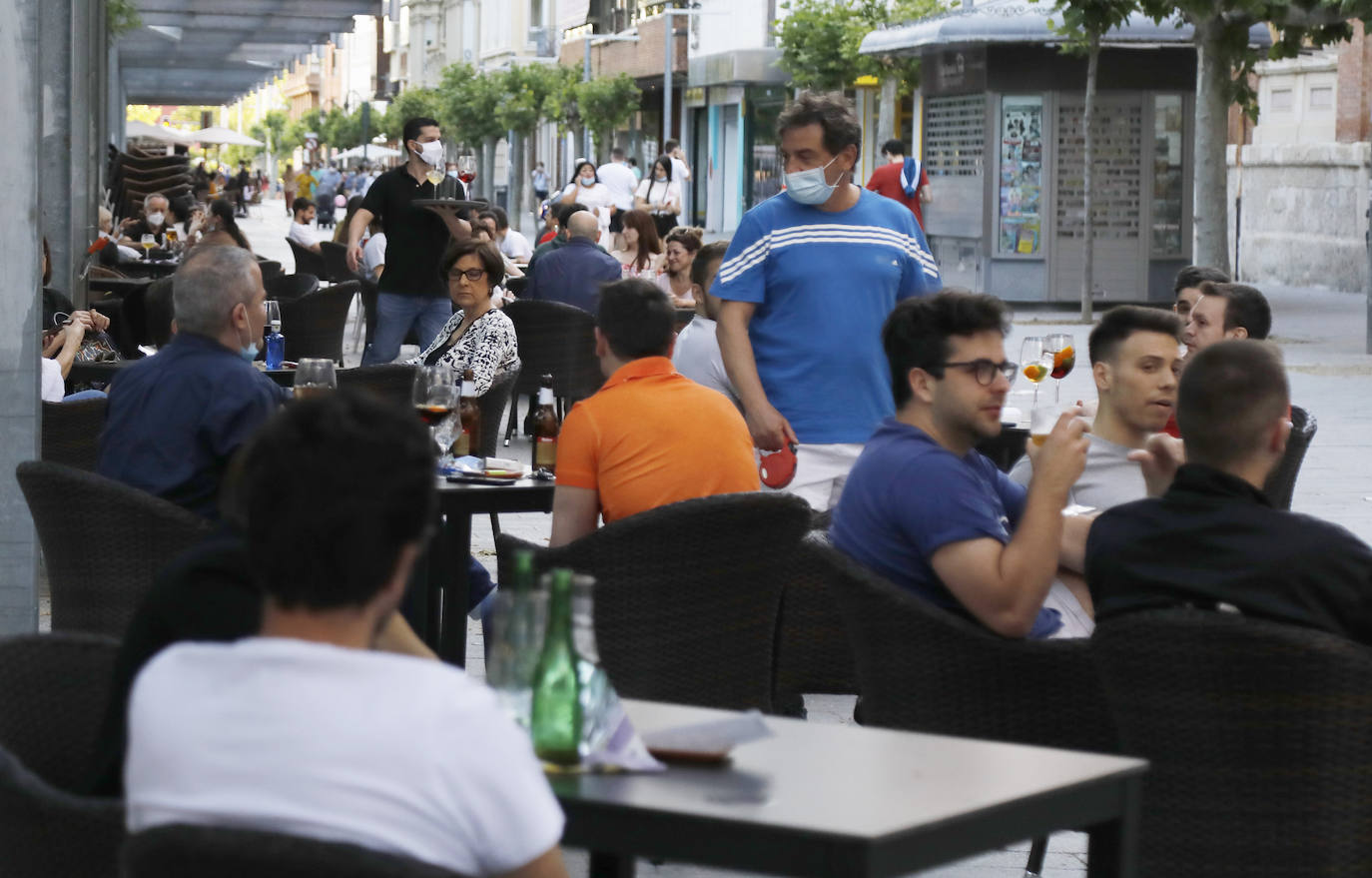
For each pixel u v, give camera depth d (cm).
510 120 8762
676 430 784
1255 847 535
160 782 341
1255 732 530
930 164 4219
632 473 780
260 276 796
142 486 773
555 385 1900
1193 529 572
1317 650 519
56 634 480
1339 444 1967
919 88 5069
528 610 449
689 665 727
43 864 391
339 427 343
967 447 675
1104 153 3894
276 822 332
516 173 9350
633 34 8612
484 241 1387
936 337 659
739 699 742
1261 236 4966
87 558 766
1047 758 452
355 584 341
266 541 339
